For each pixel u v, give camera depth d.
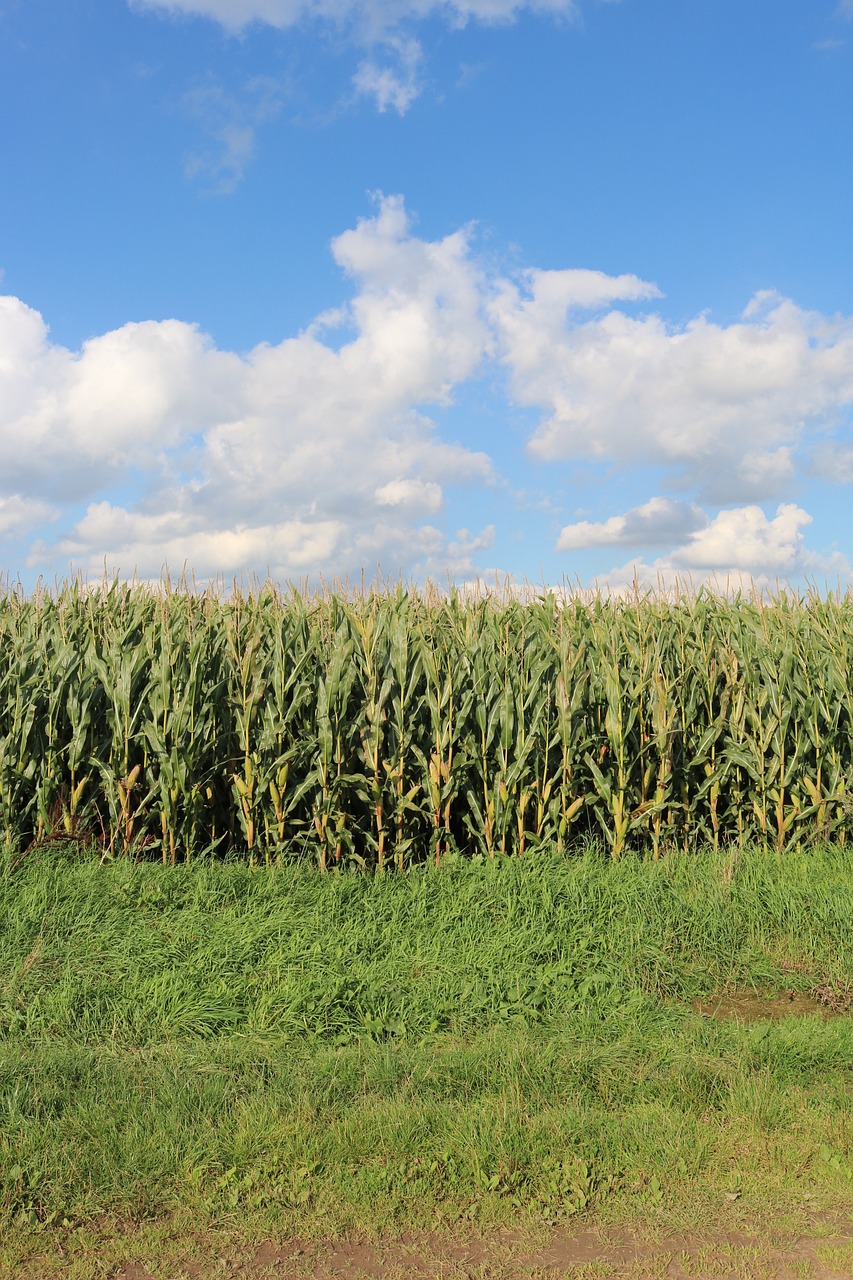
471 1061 5.25
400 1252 3.74
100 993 5.97
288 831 8.69
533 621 10.30
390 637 8.96
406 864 8.63
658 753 9.33
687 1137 4.52
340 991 6.07
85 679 8.84
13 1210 3.92
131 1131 4.46
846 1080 5.20
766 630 10.16
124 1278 3.57
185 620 9.45
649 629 10.22
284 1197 4.06
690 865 8.61
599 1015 6.09
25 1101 4.66
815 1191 4.13
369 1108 4.77
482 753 8.67
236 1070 5.17
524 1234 3.87
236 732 8.74
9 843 8.16
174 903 7.42
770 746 9.53
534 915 7.40
